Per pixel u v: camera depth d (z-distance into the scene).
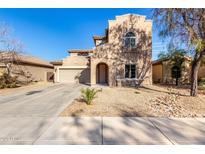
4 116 7.41
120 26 21.47
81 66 28.34
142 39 21.41
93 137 5.17
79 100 11.11
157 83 25.84
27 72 27.84
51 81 32.12
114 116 7.36
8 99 12.15
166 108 8.98
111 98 11.77
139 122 6.59
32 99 12.01
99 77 25.78
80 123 6.42
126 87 19.52
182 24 12.21
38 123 6.43
